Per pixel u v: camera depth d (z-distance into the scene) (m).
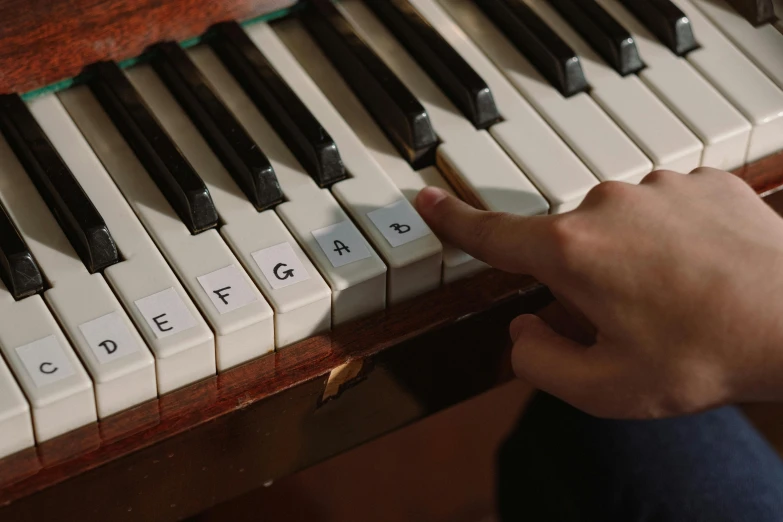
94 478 0.81
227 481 0.93
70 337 0.81
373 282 0.88
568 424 1.01
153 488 0.87
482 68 1.04
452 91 1.01
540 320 0.92
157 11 0.98
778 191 1.02
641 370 0.82
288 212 0.90
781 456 1.67
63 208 0.87
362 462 1.77
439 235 0.92
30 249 0.86
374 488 1.74
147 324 0.82
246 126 0.97
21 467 0.79
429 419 1.83
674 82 1.04
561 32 1.07
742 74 1.05
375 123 1.00
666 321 0.81
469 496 1.75
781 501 0.96
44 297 0.83
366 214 0.91
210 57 1.03
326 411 0.93
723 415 1.05
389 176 0.96
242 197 0.91
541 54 1.03
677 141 0.99
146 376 0.81
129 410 0.83
